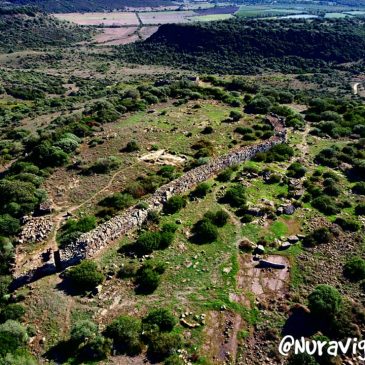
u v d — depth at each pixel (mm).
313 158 57188
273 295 33625
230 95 87125
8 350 27828
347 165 55844
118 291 33500
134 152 59156
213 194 46625
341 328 30344
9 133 88938
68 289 33812
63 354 28422
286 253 38062
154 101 82688
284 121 71188
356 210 44969
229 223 41875
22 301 32875
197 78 109188
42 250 39906
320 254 37938
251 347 29531
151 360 28047
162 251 37781
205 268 36156
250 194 46906
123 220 40000
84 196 49656
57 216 46031
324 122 72250
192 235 40031
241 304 32688
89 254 36625
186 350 28859
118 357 28094
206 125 68500
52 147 58844
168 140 62656
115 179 52719
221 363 28391
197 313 31719
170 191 45000
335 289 32812
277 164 54562
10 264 38281
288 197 46750
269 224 41906
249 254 37938
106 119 71500
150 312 31281
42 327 30453
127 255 37156
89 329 29297
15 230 43625
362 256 37719
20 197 48375
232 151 58438
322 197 45969
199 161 53625
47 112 115438
